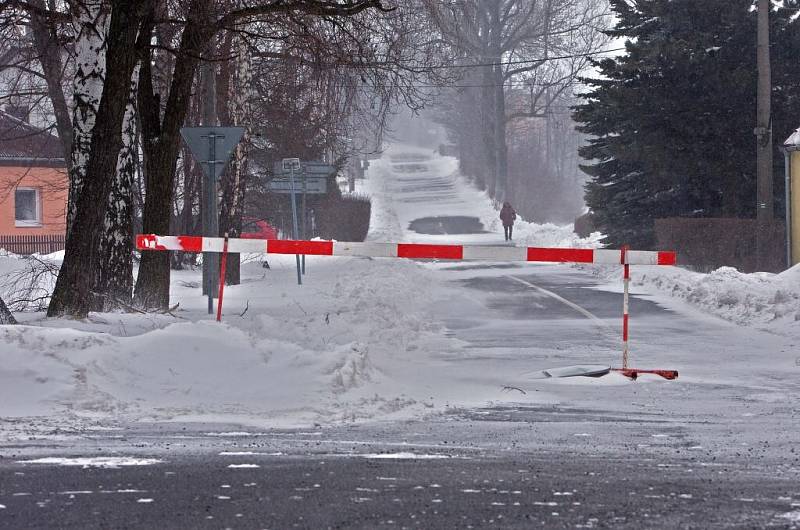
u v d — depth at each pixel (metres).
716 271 83.50
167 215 62.09
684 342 57.19
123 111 50.47
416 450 26.23
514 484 21.53
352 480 21.73
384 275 97.12
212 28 58.25
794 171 102.50
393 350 52.09
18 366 32.81
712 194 133.62
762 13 104.00
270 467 23.11
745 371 46.47
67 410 31.19
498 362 49.00
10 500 19.44
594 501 19.88
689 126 126.06
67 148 90.06
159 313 57.81
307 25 61.16
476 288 93.19
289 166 97.56
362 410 33.41
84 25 55.47
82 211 50.44
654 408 35.91
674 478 22.48
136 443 26.36
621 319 69.06
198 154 62.91
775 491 21.05
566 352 52.94
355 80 70.44
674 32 132.12
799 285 74.50
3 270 78.50
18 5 57.62
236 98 92.25
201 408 32.53
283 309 66.88
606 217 141.75
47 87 93.06
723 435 29.80
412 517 18.41
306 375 35.81
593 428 31.11
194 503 19.38
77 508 18.86
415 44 72.25
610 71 135.12
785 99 125.94
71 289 50.56
